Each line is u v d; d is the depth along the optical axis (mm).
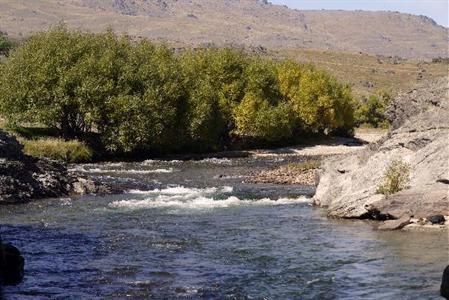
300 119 92188
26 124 69562
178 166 58531
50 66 63344
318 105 92812
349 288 16297
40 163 39219
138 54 71125
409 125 32531
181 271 18422
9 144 37312
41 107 62812
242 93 83688
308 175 47500
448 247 20797
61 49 65062
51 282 17016
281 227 26094
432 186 26953
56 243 22625
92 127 70438
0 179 34156
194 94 72688
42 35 67812
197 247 21984
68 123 65250
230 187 41938
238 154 74062
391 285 16375
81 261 19703
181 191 39562
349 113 100750
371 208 26938
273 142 85688
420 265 18438
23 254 20641
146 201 34500
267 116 81438
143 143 65750
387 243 21938
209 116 73625
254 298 15578
